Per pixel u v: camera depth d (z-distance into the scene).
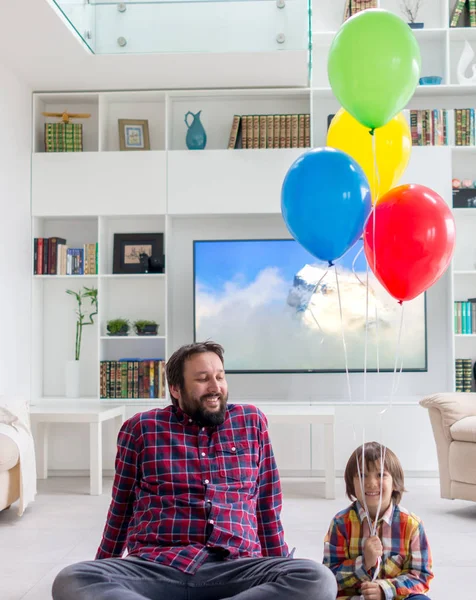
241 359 5.52
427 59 5.60
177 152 5.45
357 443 5.23
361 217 2.53
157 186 5.45
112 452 5.40
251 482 2.18
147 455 2.15
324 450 4.85
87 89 5.54
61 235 5.74
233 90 5.52
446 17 5.43
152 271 5.52
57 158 5.49
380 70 2.43
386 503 2.21
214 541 2.06
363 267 5.48
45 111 5.78
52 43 4.66
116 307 5.72
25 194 5.41
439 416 4.40
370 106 2.51
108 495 4.72
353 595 2.19
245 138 5.47
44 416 4.77
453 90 5.48
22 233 5.34
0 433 4.04
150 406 5.37
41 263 5.52
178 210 5.43
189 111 5.58
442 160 5.35
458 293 5.61
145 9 4.82
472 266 5.58
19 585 2.95
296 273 5.52
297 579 1.88
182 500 2.10
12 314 5.14
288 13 4.77
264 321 5.52
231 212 5.41
